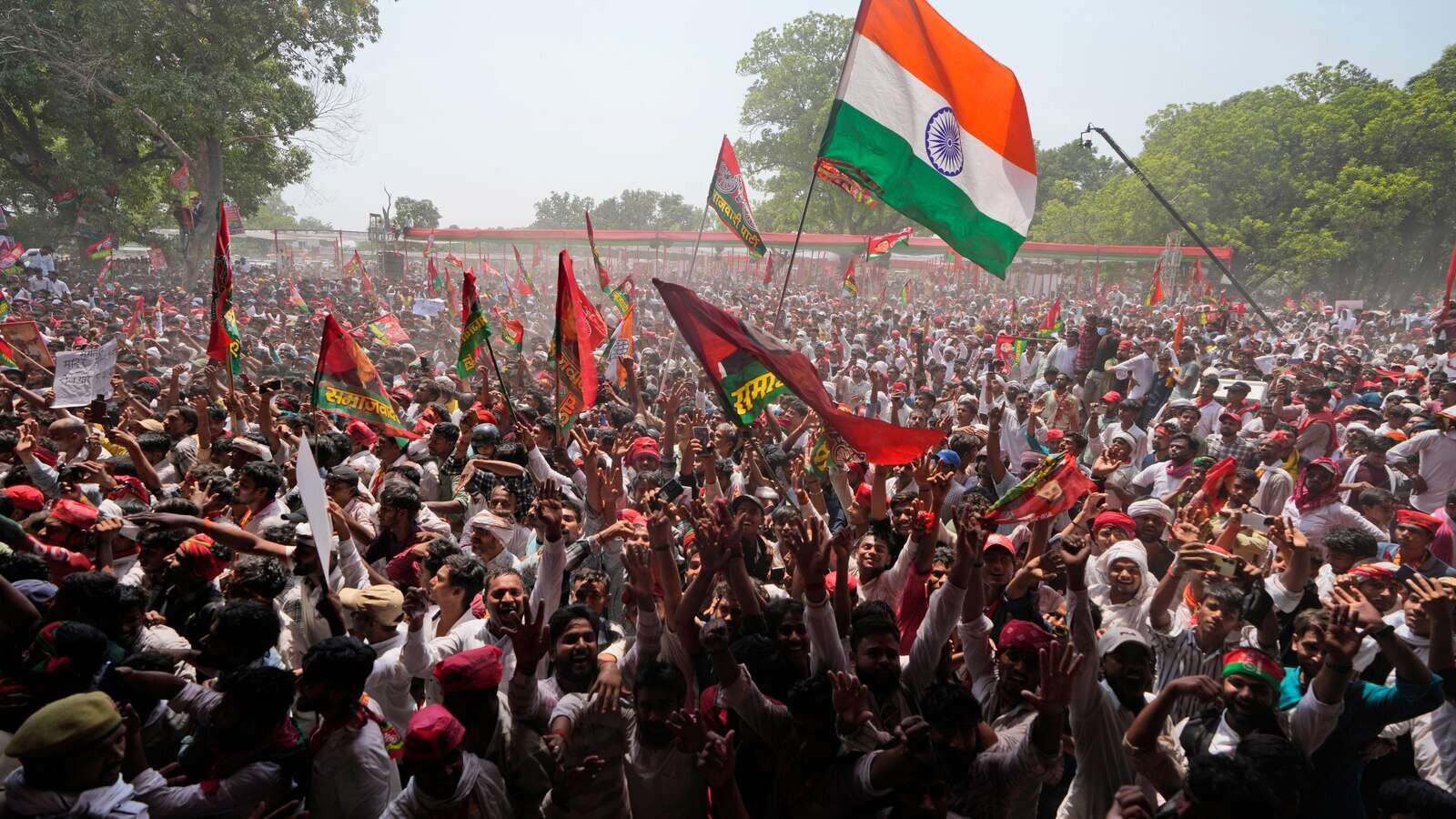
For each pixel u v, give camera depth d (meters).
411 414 10.40
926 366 16.16
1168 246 39.47
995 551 4.63
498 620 4.09
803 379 4.62
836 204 60.16
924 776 2.90
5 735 3.20
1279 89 51.19
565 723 3.38
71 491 5.61
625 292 13.42
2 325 11.22
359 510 6.04
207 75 30.56
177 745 3.52
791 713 3.26
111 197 34.00
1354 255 48.53
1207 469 6.96
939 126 6.26
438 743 2.81
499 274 42.12
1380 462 7.67
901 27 6.20
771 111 60.72
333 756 3.14
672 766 3.38
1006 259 6.34
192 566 4.41
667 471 8.13
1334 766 3.56
